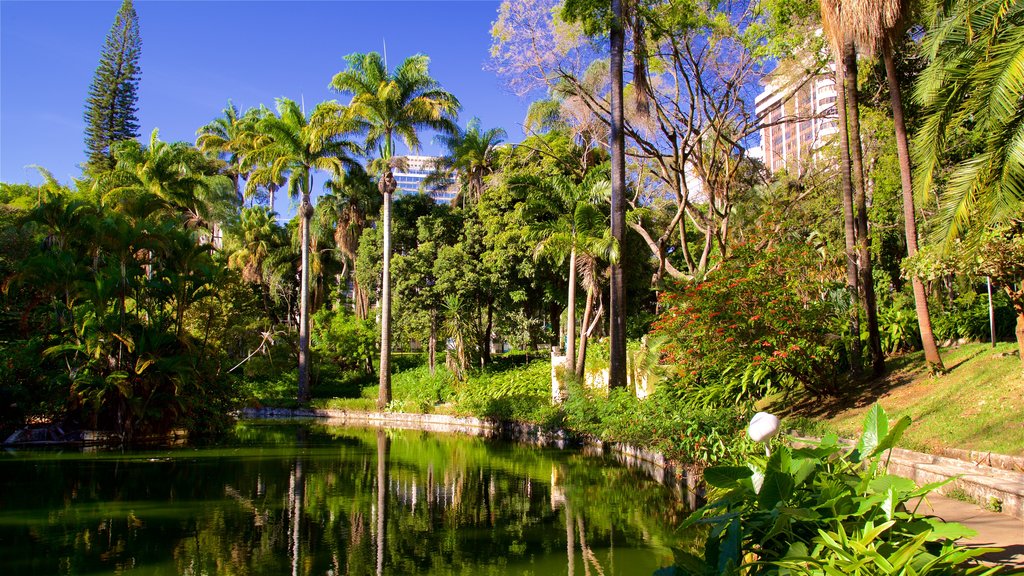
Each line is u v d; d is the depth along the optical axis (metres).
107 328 18.86
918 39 16.08
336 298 44.12
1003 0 7.54
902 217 17.66
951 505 6.40
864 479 4.32
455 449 18.28
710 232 18.67
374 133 30.59
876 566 3.62
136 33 43.78
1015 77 7.36
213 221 36.47
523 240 24.11
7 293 20.17
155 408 19.47
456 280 31.09
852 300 13.23
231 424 23.36
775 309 11.70
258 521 9.35
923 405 9.81
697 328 12.50
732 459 9.80
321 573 6.93
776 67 18.00
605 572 6.90
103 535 8.50
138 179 32.84
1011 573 3.95
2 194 32.69
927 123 8.94
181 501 10.78
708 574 4.22
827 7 10.86
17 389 18.52
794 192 20.31
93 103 42.91
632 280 28.36
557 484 12.29
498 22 17.75
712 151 20.20
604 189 21.86
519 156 29.80
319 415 32.09
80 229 19.20
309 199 33.81
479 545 8.03
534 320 35.56
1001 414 8.22
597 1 15.83
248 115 48.06
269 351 35.66
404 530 8.84
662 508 10.07
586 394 19.77
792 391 13.85
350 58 30.80
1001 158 7.88
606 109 19.28
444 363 33.88
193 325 28.78
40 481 12.53
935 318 13.80
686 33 16.69
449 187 37.03
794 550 3.89
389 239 30.61
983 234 8.27
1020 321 8.80
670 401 13.72
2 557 7.45
